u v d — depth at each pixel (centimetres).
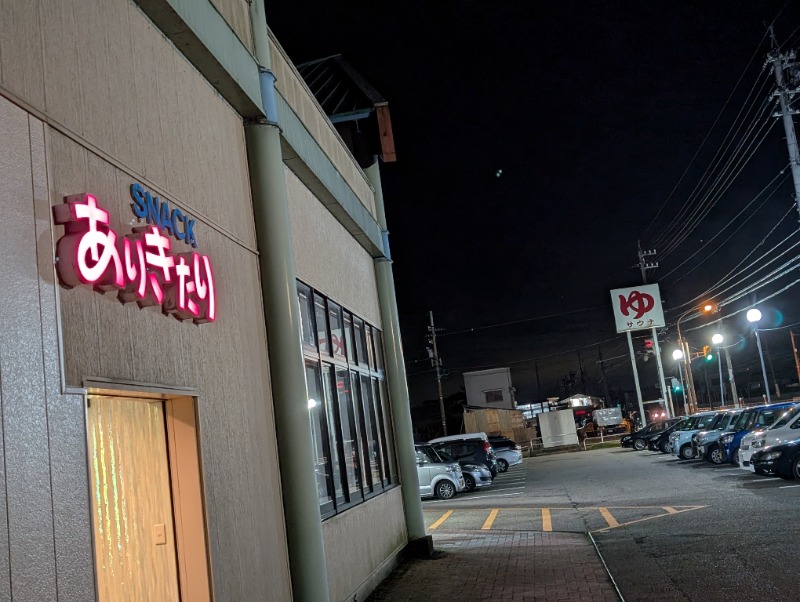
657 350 5303
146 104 568
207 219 651
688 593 818
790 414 2044
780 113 2217
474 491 2667
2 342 375
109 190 494
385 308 1407
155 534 554
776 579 841
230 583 586
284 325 759
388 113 1452
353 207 1209
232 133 752
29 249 404
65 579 393
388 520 1177
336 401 1015
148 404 566
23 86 420
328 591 792
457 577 1045
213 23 679
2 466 363
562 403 7856
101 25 519
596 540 1252
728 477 2103
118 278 462
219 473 596
